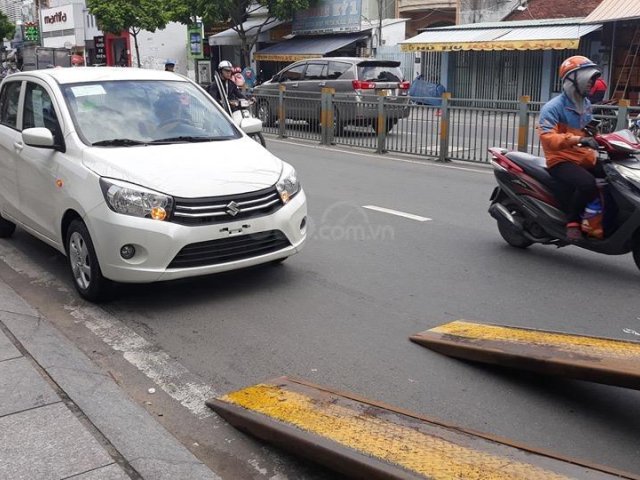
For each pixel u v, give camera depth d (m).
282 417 3.69
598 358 3.98
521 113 12.14
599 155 6.21
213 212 5.34
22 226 6.89
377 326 5.22
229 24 38.12
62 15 49.03
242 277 6.34
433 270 6.61
